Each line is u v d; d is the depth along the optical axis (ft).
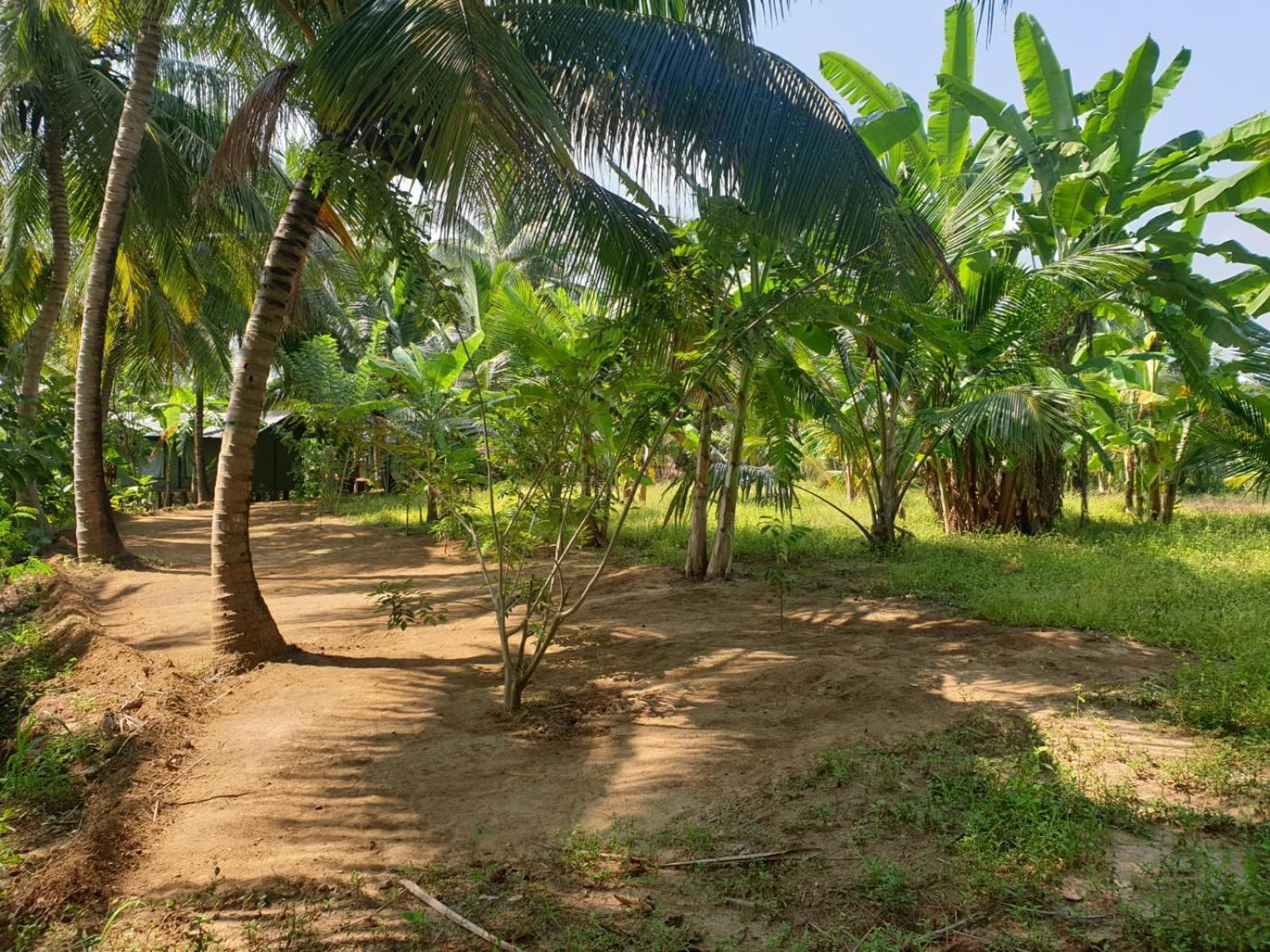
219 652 18.67
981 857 9.58
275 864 10.46
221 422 74.64
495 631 22.26
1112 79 36.73
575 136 17.42
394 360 45.78
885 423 33.91
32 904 9.65
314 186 15.85
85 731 14.89
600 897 9.51
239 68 29.58
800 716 14.84
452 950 8.56
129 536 43.93
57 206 37.70
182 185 36.11
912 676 16.90
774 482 30.60
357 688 17.04
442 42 14.05
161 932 9.04
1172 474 44.06
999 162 34.09
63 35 32.60
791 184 16.93
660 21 17.51
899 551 33.27
